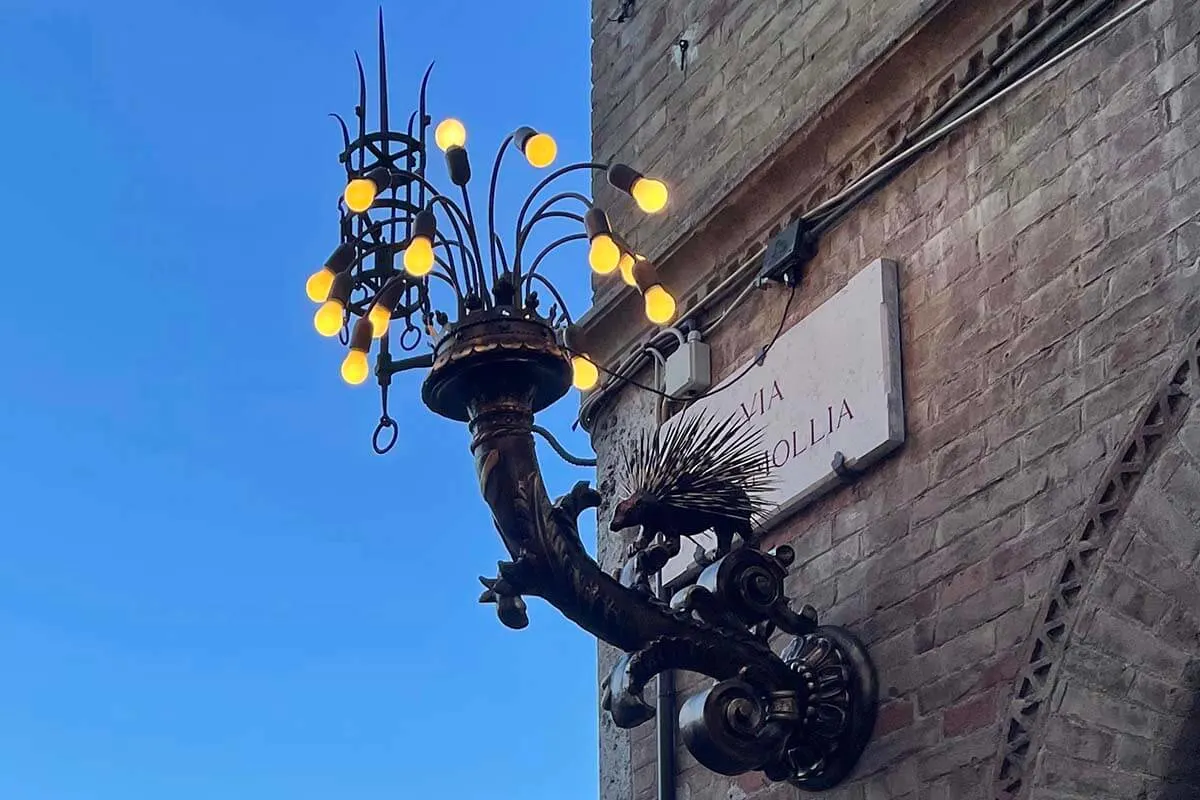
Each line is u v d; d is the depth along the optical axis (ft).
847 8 28.63
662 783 28.63
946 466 24.16
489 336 22.79
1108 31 23.36
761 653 24.21
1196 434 20.79
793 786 25.57
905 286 25.75
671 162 32.24
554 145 23.58
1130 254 22.29
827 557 25.82
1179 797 20.31
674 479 24.58
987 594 22.91
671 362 30.14
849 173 27.43
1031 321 23.44
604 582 23.58
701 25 32.32
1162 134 22.29
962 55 25.66
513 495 23.00
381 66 27.20
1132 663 20.85
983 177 24.85
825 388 26.30
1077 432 22.31
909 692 23.73
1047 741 21.43
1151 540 20.98
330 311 22.94
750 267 28.94
